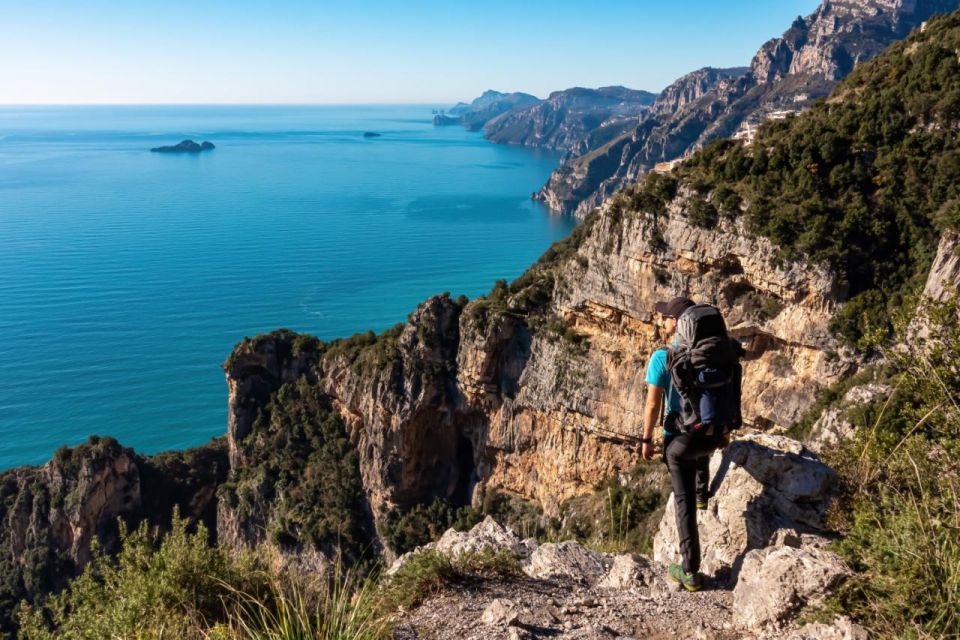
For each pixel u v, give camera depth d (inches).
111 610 324.2
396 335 2829.7
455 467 2768.2
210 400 5083.7
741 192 1804.9
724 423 286.5
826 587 251.9
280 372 3093.0
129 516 2984.7
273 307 7239.2
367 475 2748.5
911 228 1614.2
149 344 6230.3
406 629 309.7
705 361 285.0
